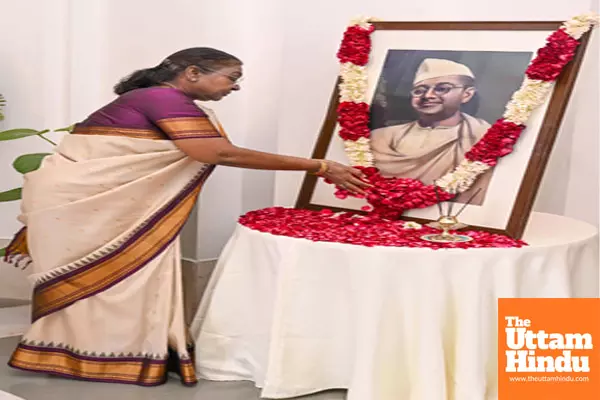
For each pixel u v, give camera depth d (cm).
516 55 366
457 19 472
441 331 320
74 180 355
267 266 345
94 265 357
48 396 341
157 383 355
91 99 504
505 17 466
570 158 472
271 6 473
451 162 368
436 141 374
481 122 365
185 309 466
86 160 358
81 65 502
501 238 338
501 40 372
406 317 321
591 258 359
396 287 320
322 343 333
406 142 382
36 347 360
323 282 330
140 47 483
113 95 498
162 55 475
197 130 352
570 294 337
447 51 383
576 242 346
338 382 335
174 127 351
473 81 372
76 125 375
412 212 373
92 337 359
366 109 394
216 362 362
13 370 371
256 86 476
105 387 353
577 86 466
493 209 352
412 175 376
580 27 354
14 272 483
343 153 397
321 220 371
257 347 354
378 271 318
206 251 468
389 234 342
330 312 331
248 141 477
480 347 320
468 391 319
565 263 337
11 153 498
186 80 376
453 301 322
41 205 359
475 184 360
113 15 495
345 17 481
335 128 403
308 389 338
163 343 357
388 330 322
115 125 359
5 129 497
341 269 326
